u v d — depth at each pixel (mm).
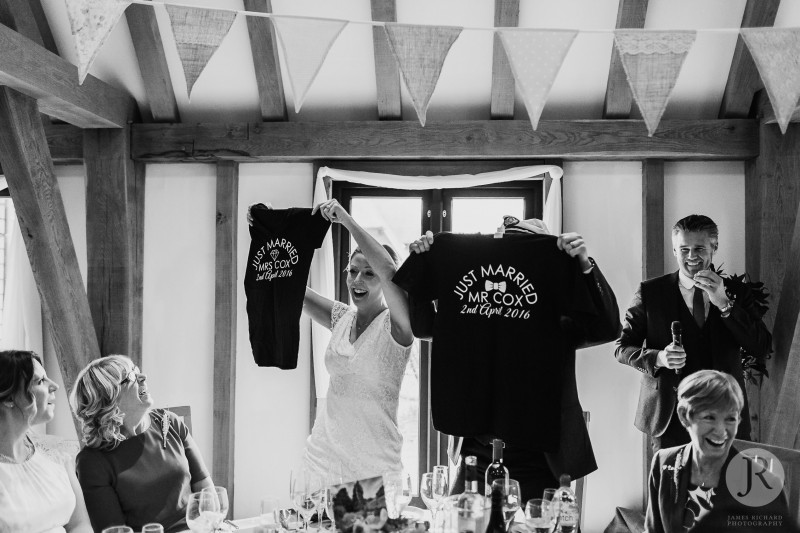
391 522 2098
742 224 4758
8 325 5133
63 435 5168
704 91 4672
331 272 4820
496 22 4355
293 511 2379
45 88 4066
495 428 2785
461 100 4832
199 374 5039
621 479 4730
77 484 2797
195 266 5062
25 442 2707
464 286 2830
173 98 4918
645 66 2740
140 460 2896
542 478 2848
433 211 5000
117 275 4895
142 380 2973
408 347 3080
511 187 4969
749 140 4590
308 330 4949
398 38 2756
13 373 2578
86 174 4883
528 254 2777
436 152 4758
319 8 4520
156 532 2090
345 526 2012
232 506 4941
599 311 2719
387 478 2312
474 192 4984
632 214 4828
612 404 4754
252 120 4996
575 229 4871
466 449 2992
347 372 3064
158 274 5078
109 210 4887
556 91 4738
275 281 3465
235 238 4996
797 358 3855
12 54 3795
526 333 2762
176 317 5062
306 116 4969
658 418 3531
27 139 4090
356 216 5078
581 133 4684
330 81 4801
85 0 2465
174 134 4906
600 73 4641
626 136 4652
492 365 2805
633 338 3742
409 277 2855
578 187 4867
